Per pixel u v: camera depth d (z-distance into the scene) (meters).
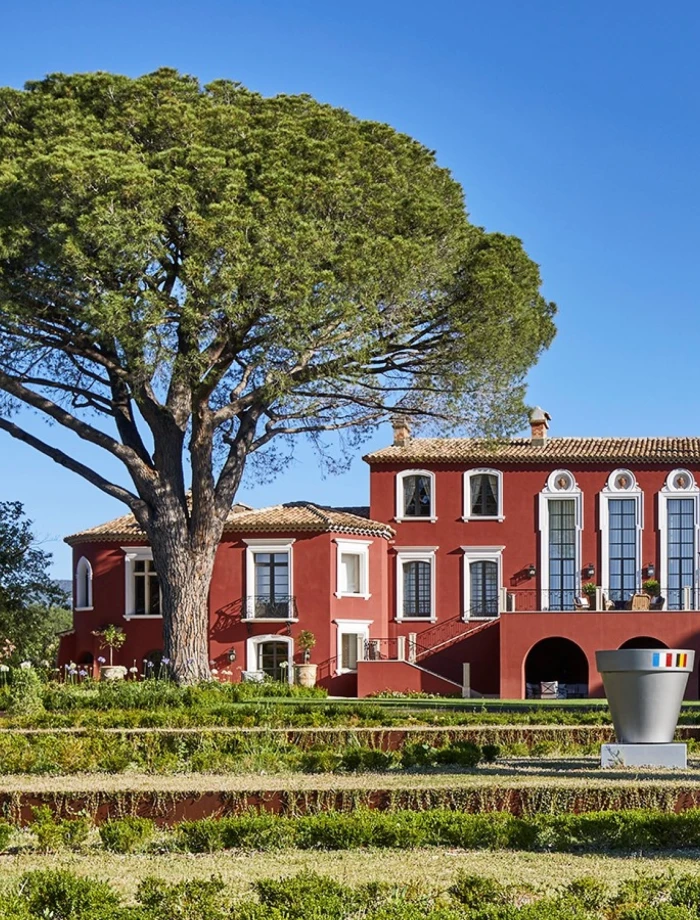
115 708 26.80
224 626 39.75
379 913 8.23
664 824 11.87
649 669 17.30
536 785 13.88
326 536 39.69
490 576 41.19
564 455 40.91
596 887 9.41
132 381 28.39
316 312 26.98
